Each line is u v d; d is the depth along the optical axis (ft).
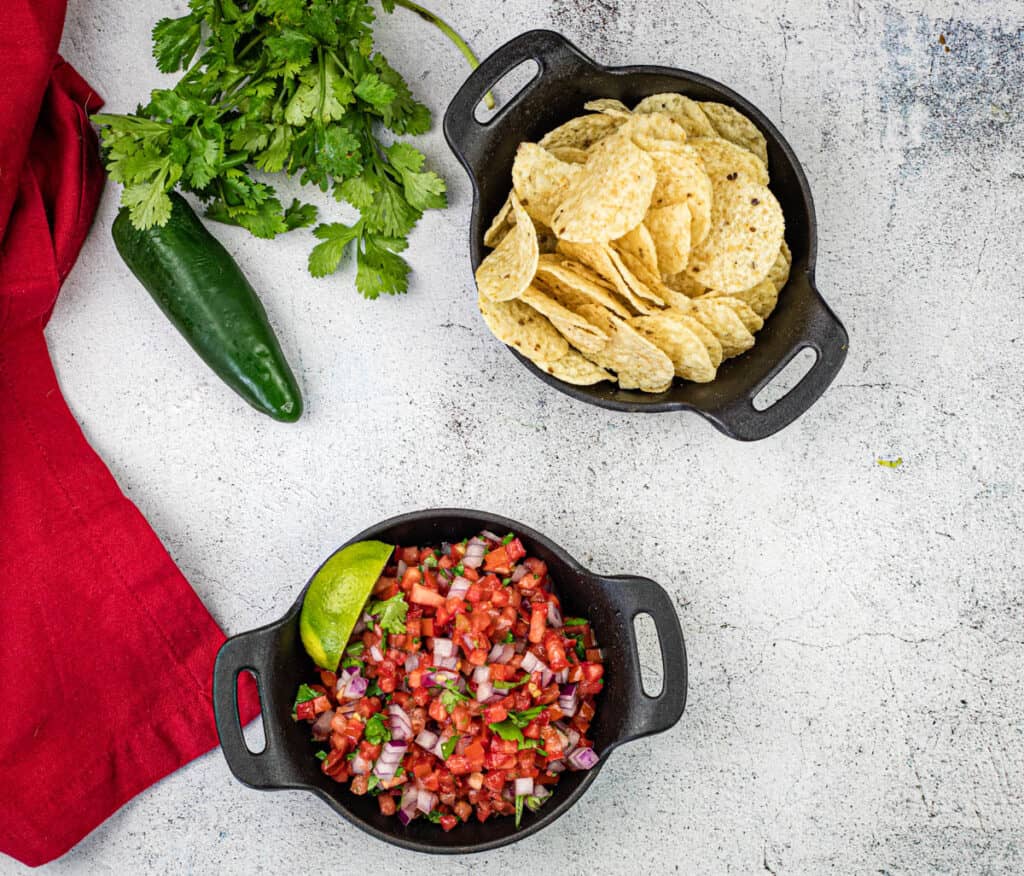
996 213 2.22
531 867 2.17
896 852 2.19
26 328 2.17
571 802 1.96
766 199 1.98
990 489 2.21
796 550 2.20
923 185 2.22
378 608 1.99
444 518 2.04
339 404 2.21
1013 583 2.20
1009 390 2.21
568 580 2.05
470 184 2.21
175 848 2.18
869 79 2.22
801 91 2.22
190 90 2.08
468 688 1.98
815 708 2.19
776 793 2.19
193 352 2.22
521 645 2.03
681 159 1.94
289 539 2.21
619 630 2.00
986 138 2.22
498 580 2.02
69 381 2.21
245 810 2.18
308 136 2.07
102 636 2.16
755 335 2.07
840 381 2.21
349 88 2.05
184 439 2.22
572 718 2.04
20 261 2.12
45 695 2.14
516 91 2.23
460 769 1.96
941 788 2.19
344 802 2.00
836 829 2.19
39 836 2.13
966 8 2.23
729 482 2.21
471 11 2.22
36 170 2.17
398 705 2.00
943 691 2.20
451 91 2.21
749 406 1.99
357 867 2.17
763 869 2.18
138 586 2.16
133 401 2.22
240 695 2.15
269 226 2.14
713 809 2.18
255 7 2.08
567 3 2.22
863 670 2.20
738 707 2.19
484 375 2.21
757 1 2.22
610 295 2.00
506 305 2.00
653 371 1.99
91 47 2.23
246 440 2.21
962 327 2.22
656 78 2.04
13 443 2.16
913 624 2.20
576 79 2.04
